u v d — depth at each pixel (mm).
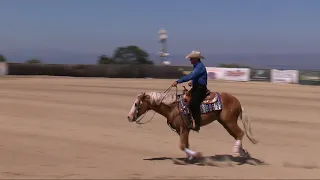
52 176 9484
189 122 10992
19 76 50031
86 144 13766
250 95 31734
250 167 10914
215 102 10953
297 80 45250
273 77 47156
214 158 12008
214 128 17094
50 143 13812
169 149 13219
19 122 17984
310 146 14266
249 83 44906
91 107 23062
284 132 16750
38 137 14797
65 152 12523
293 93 33812
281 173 10242
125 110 22109
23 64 52062
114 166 10703
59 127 16938
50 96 28484
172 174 9852
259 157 12461
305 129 17484
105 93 31156
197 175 9781
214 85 41281
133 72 53375
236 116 11133
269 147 14039
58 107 22797
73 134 15477
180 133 11164
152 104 11117
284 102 27375
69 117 19562
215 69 51500
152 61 76125
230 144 14219
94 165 10805
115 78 51594
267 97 30375
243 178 9562
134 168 10477
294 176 9922
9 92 30938
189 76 10859
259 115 21359
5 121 18188
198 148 13547
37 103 24391
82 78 50000
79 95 29406
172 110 11102
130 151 12859
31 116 19703
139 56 75250
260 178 9594
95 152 12602
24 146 13273
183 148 11125
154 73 53469
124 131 16234
